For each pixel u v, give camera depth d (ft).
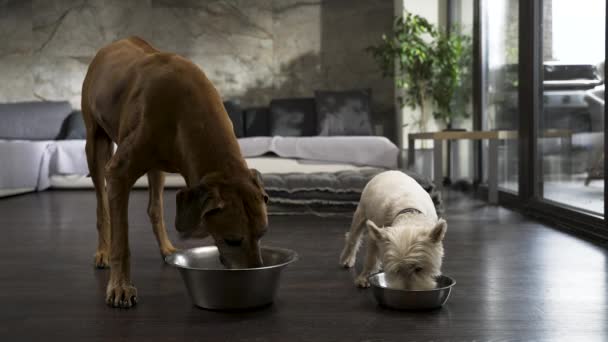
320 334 5.39
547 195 12.96
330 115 21.66
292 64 24.03
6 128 22.06
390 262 5.56
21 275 7.84
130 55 7.43
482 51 18.08
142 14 23.88
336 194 13.12
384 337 5.29
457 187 19.83
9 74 23.99
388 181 7.22
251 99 24.17
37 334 5.48
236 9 23.90
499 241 9.93
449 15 20.88
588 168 10.68
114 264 6.45
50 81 24.04
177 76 6.29
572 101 11.35
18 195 18.24
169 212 13.88
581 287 6.93
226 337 5.32
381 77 23.76
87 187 19.97
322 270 7.97
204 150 5.89
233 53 24.04
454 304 6.30
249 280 5.89
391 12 23.57
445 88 20.29
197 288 6.08
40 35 23.88
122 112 6.66
